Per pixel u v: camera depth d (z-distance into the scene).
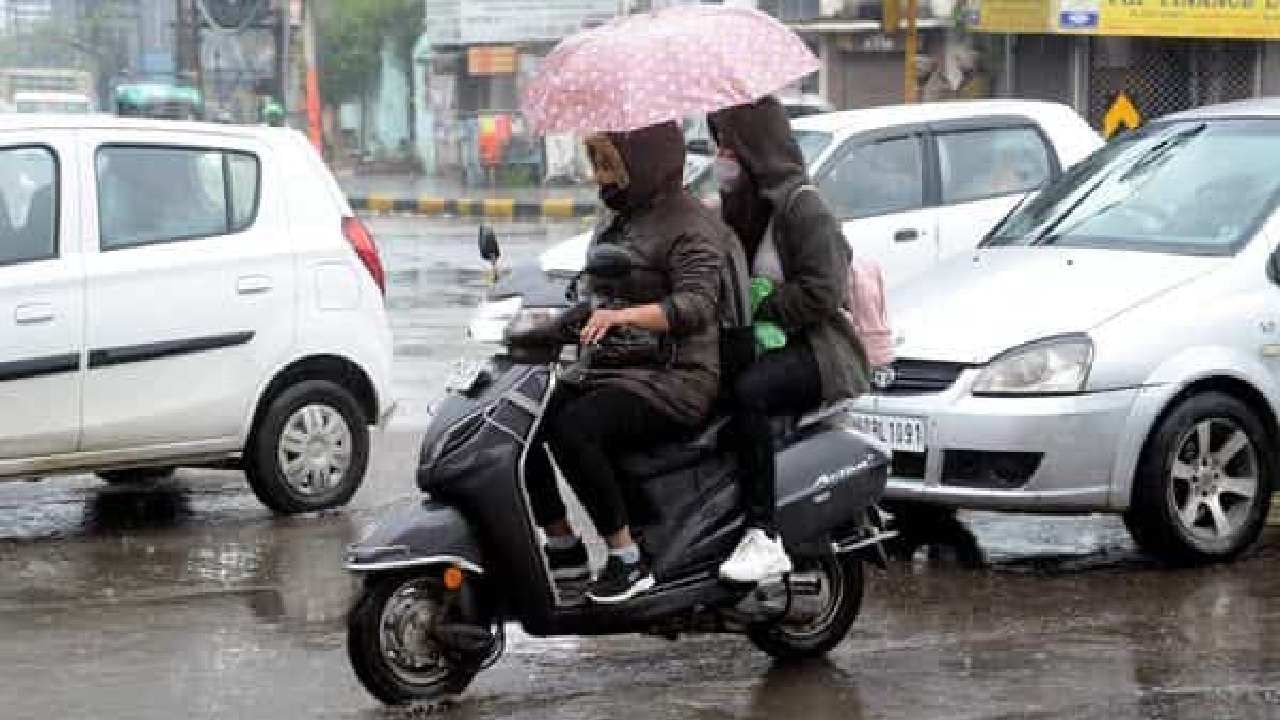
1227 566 11.45
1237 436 11.42
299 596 11.03
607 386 8.59
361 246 13.65
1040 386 11.05
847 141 17.59
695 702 8.84
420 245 38.03
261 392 13.16
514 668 9.47
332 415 13.49
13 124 12.50
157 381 12.74
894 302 12.00
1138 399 11.10
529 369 8.55
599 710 8.73
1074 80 39.91
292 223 13.40
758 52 8.75
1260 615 10.26
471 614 8.66
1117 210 12.65
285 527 13.02
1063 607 10.50
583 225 42.97
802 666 9.44
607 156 8.70
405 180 61.97
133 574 11.64
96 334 12.50
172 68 85.00
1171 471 11.19
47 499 14.18
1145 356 11.16
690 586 8.83
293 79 63.91
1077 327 11.22
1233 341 11.40
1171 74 39.22
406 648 8.66
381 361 13.73
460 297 27.88
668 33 8.69
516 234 40.50
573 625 8.68
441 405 8.77
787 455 9.11
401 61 66.88
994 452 11.07
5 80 85.56
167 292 12.75
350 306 13.55
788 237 8.91
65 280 12.41
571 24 57.81
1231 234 11.98
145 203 12.86
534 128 8.77
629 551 8.67
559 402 8.66
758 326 8.93
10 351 12.21
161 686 9.20
